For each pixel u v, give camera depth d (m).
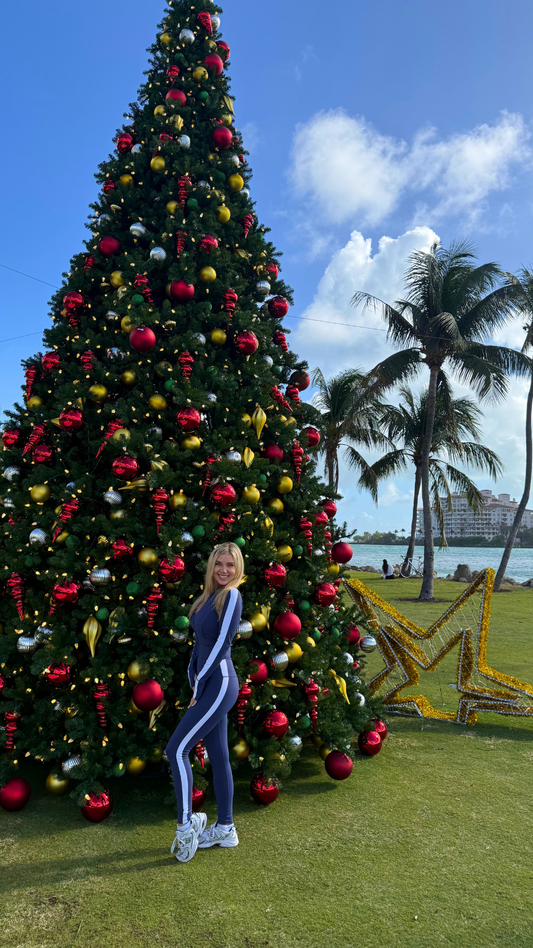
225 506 3.79
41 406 4.10
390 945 2.21
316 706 4.01
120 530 3.57
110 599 3.57
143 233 4.46
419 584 23.56
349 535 4.93
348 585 5.54
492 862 2.82
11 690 3.56
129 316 3.98
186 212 4.61
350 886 2.59
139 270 4.23
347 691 4.43
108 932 2.26
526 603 16.09
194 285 4.38
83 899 2.47
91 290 4.63
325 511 4.86
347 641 4.85
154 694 3.29
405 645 5.44
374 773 4.02
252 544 3.81
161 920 2.34
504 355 17.14
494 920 2.36
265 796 3.43
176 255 4.48
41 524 3.67
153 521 3.85
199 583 3.85
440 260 17.28
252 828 3.16
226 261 4.54
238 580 2.99
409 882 2.63
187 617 3.51
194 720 2.80
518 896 2.53
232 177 4.91
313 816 3.32
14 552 3.77
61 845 2.94
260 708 3.80
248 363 4.39
